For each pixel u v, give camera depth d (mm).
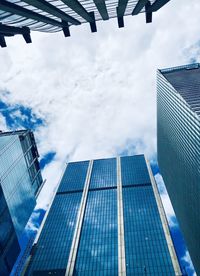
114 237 113812
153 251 101250
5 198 67562
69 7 25156
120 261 99250
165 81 140625
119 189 153875
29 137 122312
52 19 29156
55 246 114375
